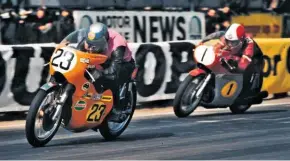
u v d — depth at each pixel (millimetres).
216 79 39406
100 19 51656
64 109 28531
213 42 39188
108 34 28953
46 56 40875
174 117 40156
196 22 57219
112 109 30438
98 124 30094
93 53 28516
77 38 28969
